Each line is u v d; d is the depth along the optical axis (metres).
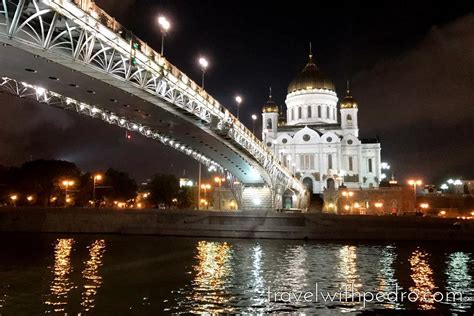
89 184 116.25
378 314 25.69
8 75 32.81
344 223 73.75
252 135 75.06
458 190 156.62
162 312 25.03
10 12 25.91
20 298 28.11
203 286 32.41
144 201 149.12
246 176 98.88
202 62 50.97
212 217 78.19
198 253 52.00
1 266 41.12
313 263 44.16
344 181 144.88
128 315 24.38
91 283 33.22
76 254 50.12
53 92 37.81
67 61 29.11
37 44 26.14
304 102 161.38
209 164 90.00
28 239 68.19
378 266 42.50
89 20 28.58
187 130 55.44
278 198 109.75
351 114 152.50
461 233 66.44
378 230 69.25
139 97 39.31
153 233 77.19
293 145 148.62
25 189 105.69
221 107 55.22
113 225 79.88
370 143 149.88
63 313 24.73
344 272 39.03
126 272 38.19
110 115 47.59
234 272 38.59
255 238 72.69
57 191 111.38
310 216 74.81
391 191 121.50
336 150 145.25
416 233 68.06
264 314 25.02
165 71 38.78
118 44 31.94
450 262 45.69
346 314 25.55
